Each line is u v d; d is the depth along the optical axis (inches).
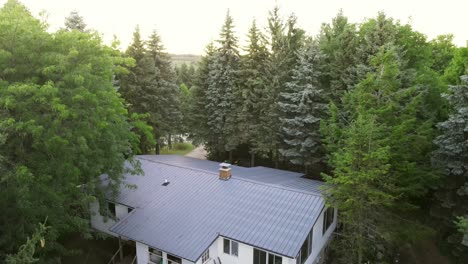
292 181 825.5
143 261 665.0
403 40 929.5
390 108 638.5
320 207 621.9
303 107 975.6
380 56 686.5
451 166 634.8
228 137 1293.1
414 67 946.1
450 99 631.2
